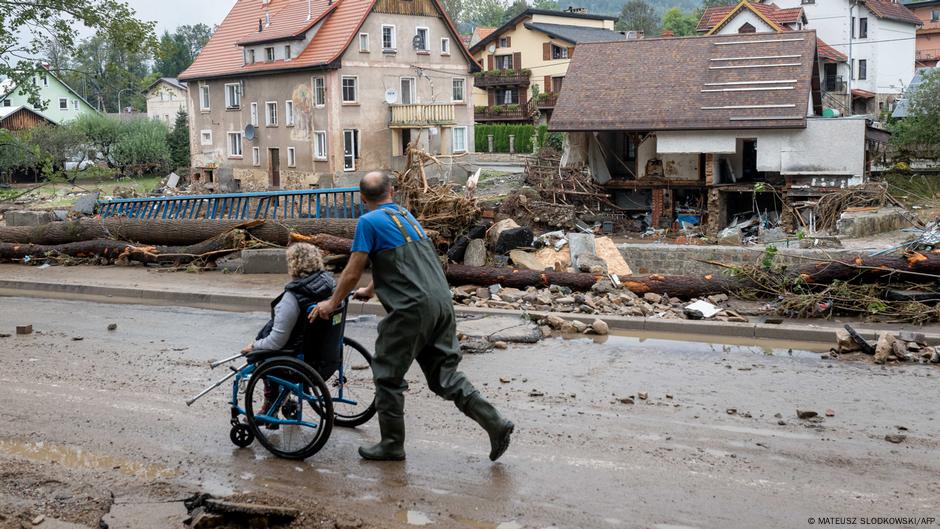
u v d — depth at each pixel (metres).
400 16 48.22
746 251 15.33
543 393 8.02
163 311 13.16
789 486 5.66
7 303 14.35
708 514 5.22
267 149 50.44
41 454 6.54
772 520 5.12
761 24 56.78
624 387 8.23
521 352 9.87
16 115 68.75
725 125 33.12
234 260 17.05
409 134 48.59
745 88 34.19
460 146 51.66
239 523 5.32
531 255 14.40
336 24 47.25
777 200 33.94
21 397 8.09
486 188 41.38
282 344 6.30
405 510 5.36
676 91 35.22
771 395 7.87
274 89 49.31
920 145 39.91
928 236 12.97
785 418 7.15
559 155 41.41
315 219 16.66
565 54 64.62
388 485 5.77
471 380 8.59
